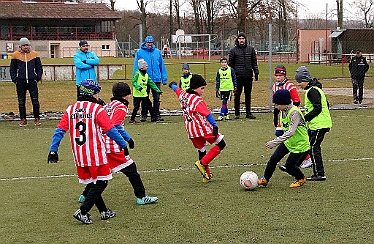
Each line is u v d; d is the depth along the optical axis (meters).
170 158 10.32
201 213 6.71
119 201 7.42
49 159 6.38
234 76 15.31
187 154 10.68
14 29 63.00
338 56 47.56
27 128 14.66
